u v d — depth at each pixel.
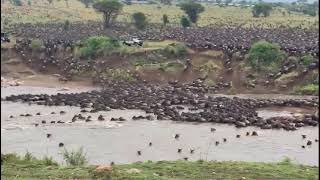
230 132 145.88
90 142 132.50
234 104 185.00
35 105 194.00
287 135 141.38
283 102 186.62
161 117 165.75
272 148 125.69
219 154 119.19
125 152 121.06
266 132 145.88
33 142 132.75
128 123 158.62
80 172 61.84
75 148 123.69
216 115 164.00
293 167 72.50
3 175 61.12
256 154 119.00
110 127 152.62
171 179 59.44
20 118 168.62
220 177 62.88
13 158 72.88
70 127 153.12
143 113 174.62
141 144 130.25
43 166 67.81
